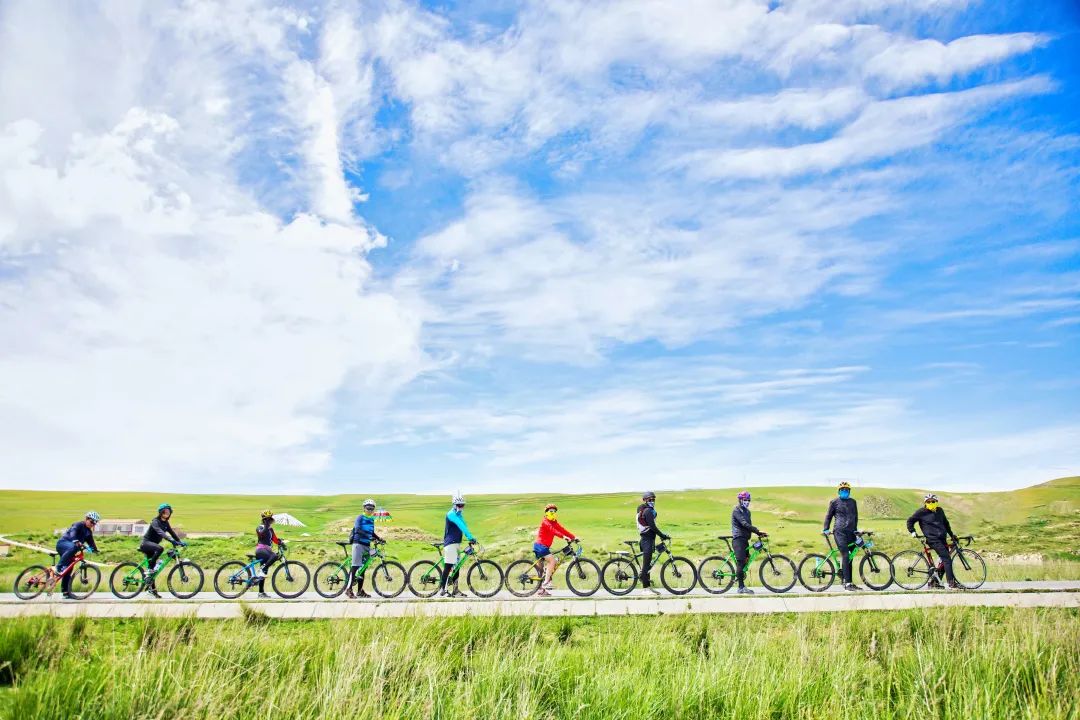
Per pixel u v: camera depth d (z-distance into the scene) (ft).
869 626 39.86
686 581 57.88
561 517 298.15
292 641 35.47
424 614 40.24
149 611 38.68
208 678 27.20
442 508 441.68
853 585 57.06
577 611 48.32
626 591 56.49
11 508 383.86
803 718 27.53
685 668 31.40
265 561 56.75
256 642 32.78
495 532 243.81
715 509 345.51
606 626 43.60
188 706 24.99
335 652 31.78
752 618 44.34
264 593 56.85
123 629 41.14
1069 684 28.68
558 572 84.64
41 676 26.53
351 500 550.77
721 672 30.73
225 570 60.08
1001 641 33.22
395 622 39.04
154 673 26.81
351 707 24.94
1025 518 177.88
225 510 428.97
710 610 48.29
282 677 29.12
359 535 55.88
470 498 574.15
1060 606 46.52
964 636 36.47
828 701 28.68
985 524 175.52
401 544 170.50
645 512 57.67
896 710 28.09
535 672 30.14
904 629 39.47
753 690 29.32
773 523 262.88
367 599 53.98
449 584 55.77
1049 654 31.45
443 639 36.17
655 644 36.09
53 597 54.24
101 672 26.96
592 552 104.94
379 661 29.37
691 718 27.63
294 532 244.42
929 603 48.42
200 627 39.78
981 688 28.58
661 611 47.75
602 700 28.25
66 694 24.72
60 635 35.06
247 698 26.27
